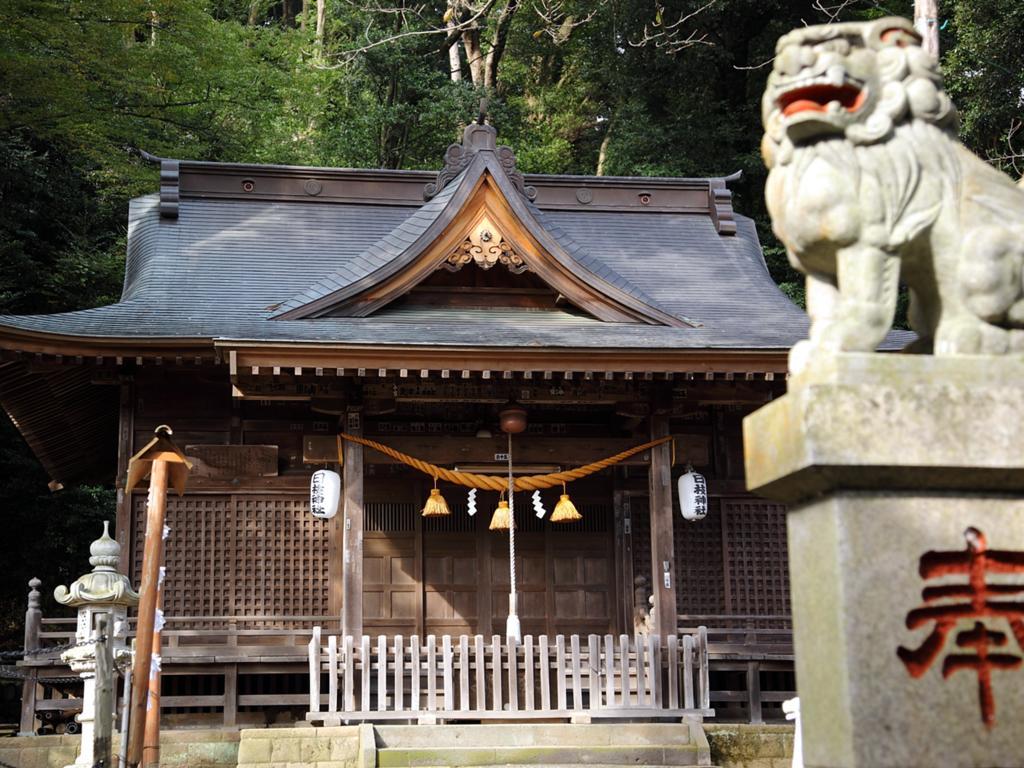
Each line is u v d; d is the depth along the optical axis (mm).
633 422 14023
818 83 3547
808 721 3484
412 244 13094
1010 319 3594
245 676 14203
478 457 13211
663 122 29484
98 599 8984
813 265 3730
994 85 19266
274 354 11836
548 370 12320
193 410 13781
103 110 21719
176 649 12492
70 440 16500
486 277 13922
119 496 13375
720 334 13500
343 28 32500
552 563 14609
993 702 3275
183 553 13453
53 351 12586
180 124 23891
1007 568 3361
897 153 3600
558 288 13406
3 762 10859
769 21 29406
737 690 14711
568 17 30484
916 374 3361
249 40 29781
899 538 3344
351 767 10656
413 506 14484
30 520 22562
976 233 3574
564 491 13445
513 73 33312
